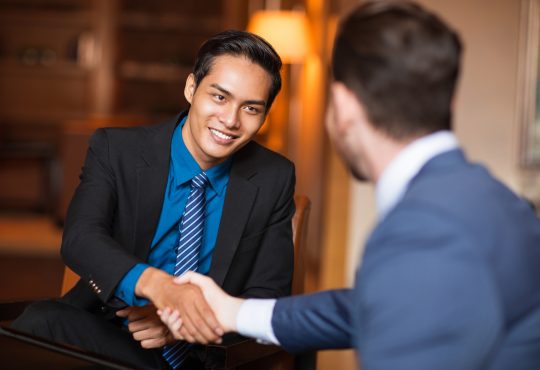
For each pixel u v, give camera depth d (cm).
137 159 241
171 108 959
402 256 126
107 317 246
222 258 238
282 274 248
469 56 610
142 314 218
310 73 734
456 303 122
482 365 125
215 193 244
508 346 135
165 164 239
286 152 820
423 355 122
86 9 962
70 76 970
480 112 613
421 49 134
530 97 609
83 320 223
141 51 980
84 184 240
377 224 137
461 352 122
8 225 834
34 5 948
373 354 126
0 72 962
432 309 122
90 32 966
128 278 206
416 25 136
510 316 134
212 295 195
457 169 139
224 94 224
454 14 607
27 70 948
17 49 962
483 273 124
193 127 231
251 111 227
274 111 829
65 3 959
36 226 838
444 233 126
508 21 607
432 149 140
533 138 613
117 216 241
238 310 191
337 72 143
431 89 135
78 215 230
